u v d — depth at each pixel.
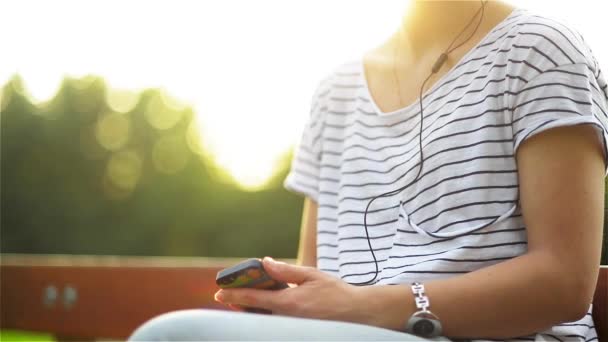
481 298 1.18
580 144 1.21
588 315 1.34
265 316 1.05
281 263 1.25
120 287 2.22
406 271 1.30
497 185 1.28
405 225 1.37
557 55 1.26
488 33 1.38
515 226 1.26
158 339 0.98
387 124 1.51
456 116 1.34
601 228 1.21
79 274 2.29
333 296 1.20
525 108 1.25
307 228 1.79
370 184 1.48
